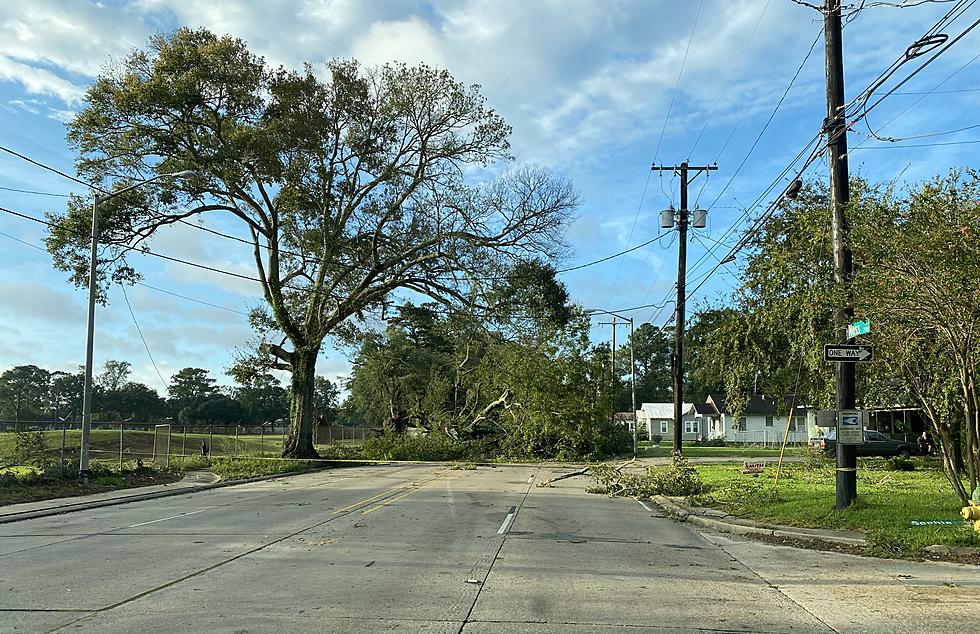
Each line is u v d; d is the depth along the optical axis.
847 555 11.02
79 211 33.34
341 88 36.28
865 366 15.09
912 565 10.20
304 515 15.20
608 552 10.97
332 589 8.16
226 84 33.47
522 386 41.84
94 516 15.73
